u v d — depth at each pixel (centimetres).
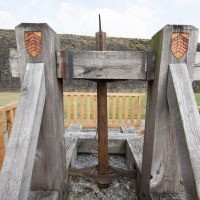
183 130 108
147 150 163
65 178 185
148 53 137
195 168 97
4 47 1188
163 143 145
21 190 96
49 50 127
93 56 136
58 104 147
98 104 190
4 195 92
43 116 139
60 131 156
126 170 209
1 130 213
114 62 137
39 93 120
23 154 101
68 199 203
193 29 126
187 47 128
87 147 309
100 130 197
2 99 809
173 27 124
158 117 140
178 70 125
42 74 125
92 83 1098
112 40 1180
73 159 257
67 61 137
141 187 184
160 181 152
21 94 117
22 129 107
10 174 96
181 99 116
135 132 345
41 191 152
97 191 217
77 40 1164
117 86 1118
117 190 220
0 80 1182
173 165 150
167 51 127
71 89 1093
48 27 124
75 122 502
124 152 306
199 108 221
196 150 102
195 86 1222
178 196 150
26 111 112
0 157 212
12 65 134
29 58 128
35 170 151
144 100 836
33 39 125
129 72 138
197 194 93
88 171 209
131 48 1187
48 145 145
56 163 149
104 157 204
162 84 133
